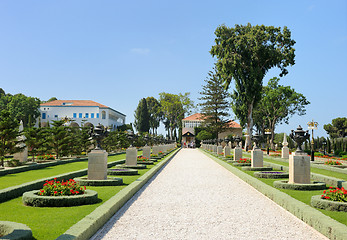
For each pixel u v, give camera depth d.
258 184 13.34
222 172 21.34
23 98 73.00
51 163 23.12
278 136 89.00
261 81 53.78
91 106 81.31
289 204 9.33
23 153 24.17
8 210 8.34
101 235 6.92
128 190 11.52
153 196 11.97
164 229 7.46
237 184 15.42
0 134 20.92
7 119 21.44
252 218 8.61
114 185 13.46
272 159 34.91
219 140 52.59
